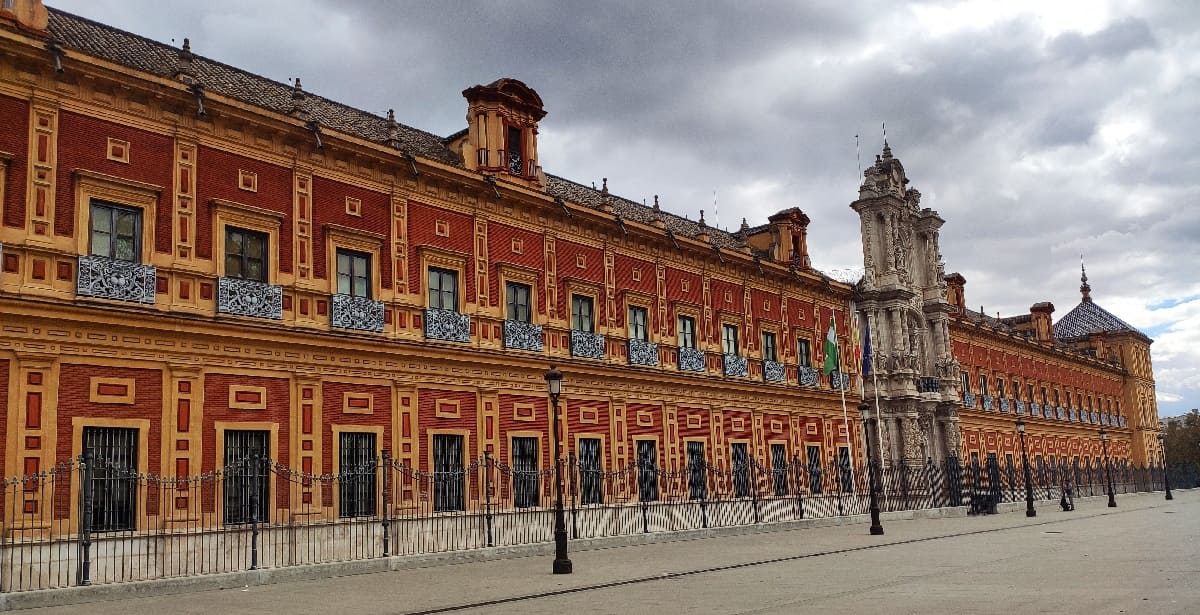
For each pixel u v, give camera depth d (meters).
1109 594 15.03
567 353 32.47
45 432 19.86
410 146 31.00
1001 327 68.50
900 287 51.53
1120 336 91.25
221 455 22.55
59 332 20.36
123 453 21.08
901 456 50.28
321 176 25.92
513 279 30.95
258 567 20.64
